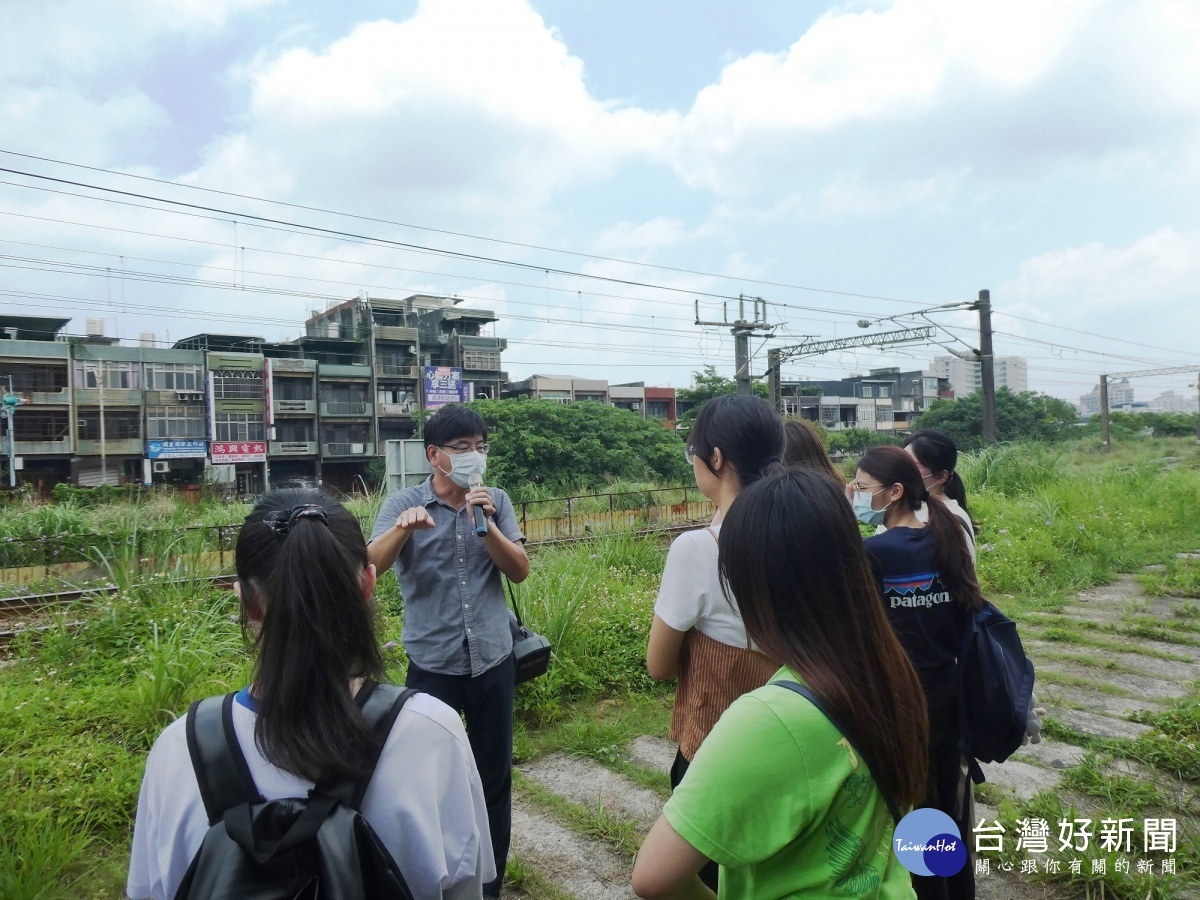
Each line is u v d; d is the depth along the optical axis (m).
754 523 1.22
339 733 1.10
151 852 1.14
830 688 1.13
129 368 33.06
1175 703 4.29
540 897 2.74
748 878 1.15
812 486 1.23
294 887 1.01
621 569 7.55
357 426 39.22
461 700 2.71
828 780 1.11
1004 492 13.05
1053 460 14.52
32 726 3.88
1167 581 7.34
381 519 2.72
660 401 51.34
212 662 4.54
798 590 1.18
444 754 1.20
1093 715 4.23
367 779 1.10
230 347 38.59
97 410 32.25
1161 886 2.54
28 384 31.08
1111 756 3.69
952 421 41.62
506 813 2.71
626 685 4.77
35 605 7.02
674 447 30.03
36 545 9.41
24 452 30.44
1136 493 12.03
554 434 28.05
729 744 1.12
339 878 1.00
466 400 42.34
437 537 2.68
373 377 39.66
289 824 1.04
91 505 14.93
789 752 1.10
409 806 1.13
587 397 48.81
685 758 1.86
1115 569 8.10
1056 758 3.74
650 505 16.48
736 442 1.88
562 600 5.14
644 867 1.13
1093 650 5.45
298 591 1.14
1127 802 3.21
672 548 1.88
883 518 2.51
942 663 2.17
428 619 2.66
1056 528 9.04
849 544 1.21
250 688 1.17
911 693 1.21
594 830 3.17
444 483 2.74
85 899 2.74
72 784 3.26
